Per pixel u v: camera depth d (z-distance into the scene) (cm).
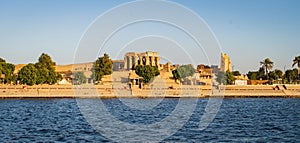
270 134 4762
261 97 14825
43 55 16962
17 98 12138
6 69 13100
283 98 14725
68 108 8731
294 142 4238
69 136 4506
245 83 17012
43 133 4747
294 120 6438
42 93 12475
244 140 4334
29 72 12438
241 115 7312
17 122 5959
